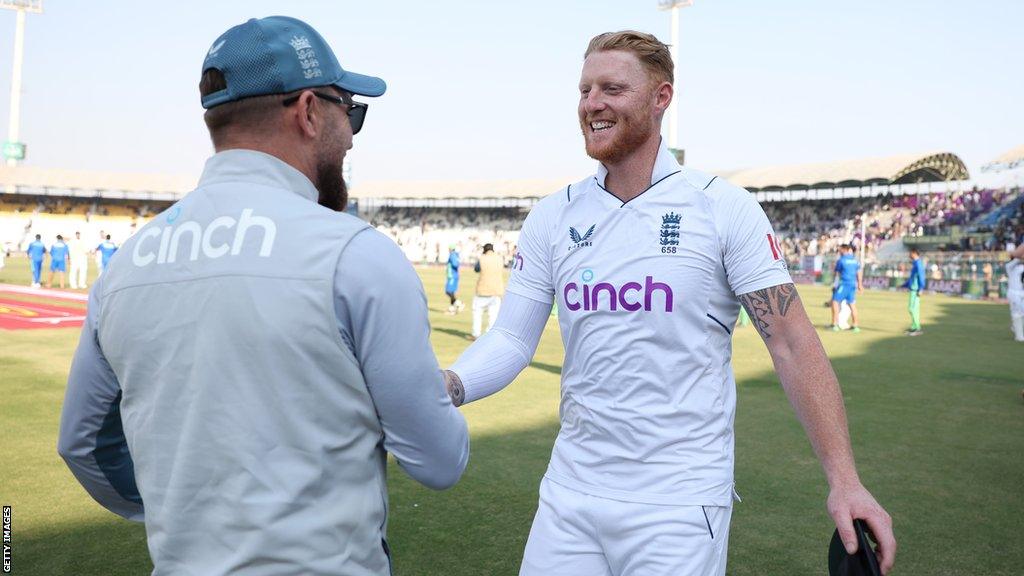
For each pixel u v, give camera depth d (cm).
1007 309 1959
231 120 131
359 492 125
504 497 442
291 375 118
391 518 407
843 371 916
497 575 340
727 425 198
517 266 224
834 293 1416
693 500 189
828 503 167
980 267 2562
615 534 193
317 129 134
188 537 121
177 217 130
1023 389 802
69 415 142
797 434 599
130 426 130
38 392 714
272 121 130
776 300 187
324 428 120
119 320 128
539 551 204
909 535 394
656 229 195
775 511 427
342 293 119
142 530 385
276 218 123
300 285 118
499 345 213
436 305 1841
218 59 128
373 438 127
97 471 148
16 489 443
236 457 118
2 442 539
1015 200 3419
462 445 137
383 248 124
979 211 3547
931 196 3978
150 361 125
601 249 200
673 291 191
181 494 121
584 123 203
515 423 630
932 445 572
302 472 119
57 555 353
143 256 130
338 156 139
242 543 118
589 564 199
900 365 963
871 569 154
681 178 199
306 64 130
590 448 200
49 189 4981
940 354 1066
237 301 118
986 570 352
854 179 3944
